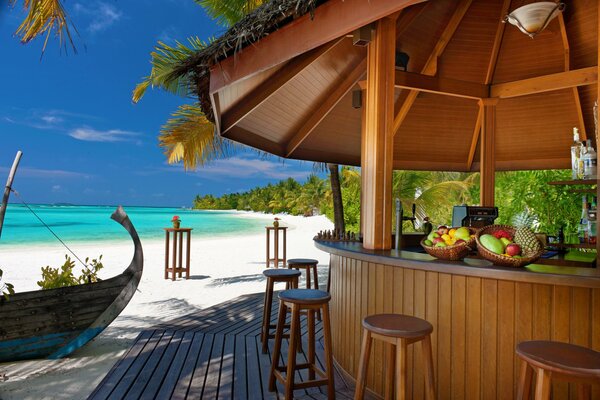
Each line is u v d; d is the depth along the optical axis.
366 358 2.12
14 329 3.72
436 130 5.98
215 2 8.01
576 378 1.51
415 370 2.60
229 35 3.21
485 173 4.77
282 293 2.86
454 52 4.49
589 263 2.82
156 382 3.12
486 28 4.23
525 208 7.03
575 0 3.66
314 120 5.14
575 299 2.12
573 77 4.14
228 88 3.80
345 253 3.09
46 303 3.86
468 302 2.41
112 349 4.16
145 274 9.13
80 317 3.99
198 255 13.27
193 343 4.05
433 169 6.43
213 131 8.25
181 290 7.35
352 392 2.95
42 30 2.97
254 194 92.19
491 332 2.33
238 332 4.44
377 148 3.06
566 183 2.79
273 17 2.88
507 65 4.60
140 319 5.36
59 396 3.03
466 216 3.53
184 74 3.75
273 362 2.97
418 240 4.49
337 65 4.43
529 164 6.15
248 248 15.93
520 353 1.69
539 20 2.98
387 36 3.06
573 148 3.11
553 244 3.41
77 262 11.41
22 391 3.12
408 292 2.67
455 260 2.52
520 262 2.25
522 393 1.75
